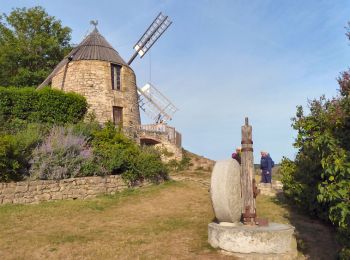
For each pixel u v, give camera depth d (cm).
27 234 1045
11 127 1994
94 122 2381
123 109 3039
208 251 874
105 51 3070
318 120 959
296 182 1309
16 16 3944
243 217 922
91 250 901
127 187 1848
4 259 839
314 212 1231
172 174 2580
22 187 1459
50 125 2161
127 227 1148
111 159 1850
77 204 1473
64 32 4147
